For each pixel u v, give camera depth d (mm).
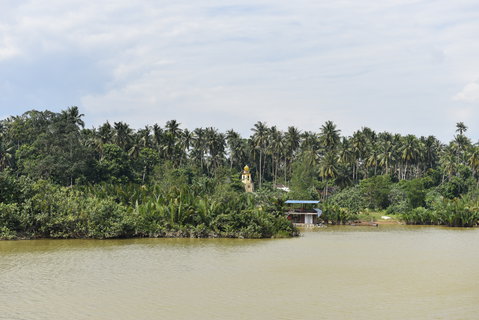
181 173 129375
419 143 161000
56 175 106125
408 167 178750
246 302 27703
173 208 65250
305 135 161125
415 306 26906
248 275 36219
